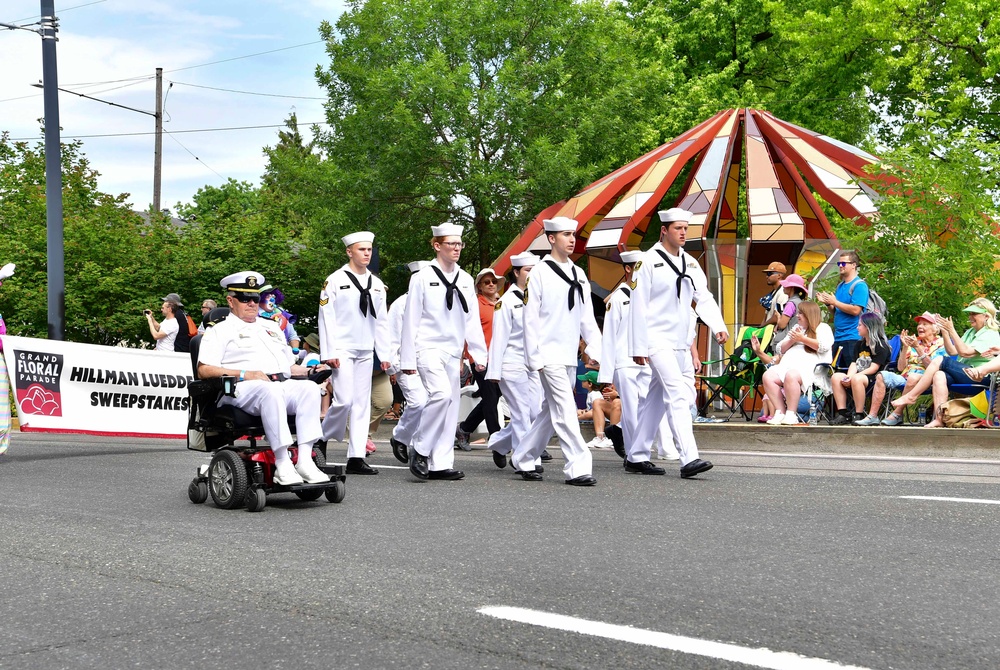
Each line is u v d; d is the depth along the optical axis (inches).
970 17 951.6
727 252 692.1
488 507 286.5
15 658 155.2
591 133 966.4
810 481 329.4
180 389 500.1
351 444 385.4
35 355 460.1
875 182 609.3
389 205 981.8
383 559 216.4
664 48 1186.0
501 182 935.7
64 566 216.4
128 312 913.5
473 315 376.2
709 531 242.7
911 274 548.7
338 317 388.2
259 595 188.5
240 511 285.6
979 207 575.2
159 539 243.1
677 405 350.3
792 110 1159.6
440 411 356.8
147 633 166.9
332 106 1015.6
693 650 151.2
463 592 187.2
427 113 948.0
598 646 154.3
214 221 1034.7
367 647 156.7
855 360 473.4
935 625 162.9
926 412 479.5
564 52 997.8
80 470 398.0
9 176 1038.4
